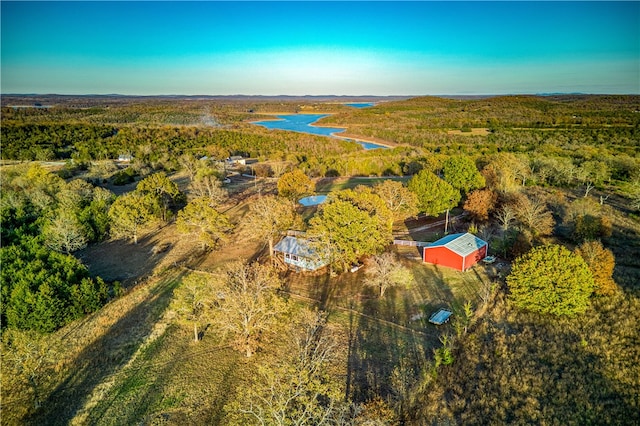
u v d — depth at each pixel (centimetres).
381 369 3080
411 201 6044
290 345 3369
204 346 3419
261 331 3556
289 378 2589
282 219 5216
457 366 3123
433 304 4062
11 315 3466
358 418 2431
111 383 2986
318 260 4766
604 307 3838
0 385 2927
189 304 3384
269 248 5509
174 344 3444
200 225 5428
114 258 5325
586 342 3306
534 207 5738
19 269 3950
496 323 3700
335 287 4484
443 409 2711
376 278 4316
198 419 2652
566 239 5538
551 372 3014
